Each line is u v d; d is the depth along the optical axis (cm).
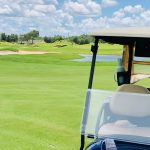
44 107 1186
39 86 1803
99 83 1981
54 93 1534
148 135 428
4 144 748
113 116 458
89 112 463
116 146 432
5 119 994
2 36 14462
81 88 1733
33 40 14300
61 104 1247
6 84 1881
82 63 4088
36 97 1409
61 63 4053
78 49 10506
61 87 1766
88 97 468
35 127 905
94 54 478
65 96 1445
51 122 963
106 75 2558
